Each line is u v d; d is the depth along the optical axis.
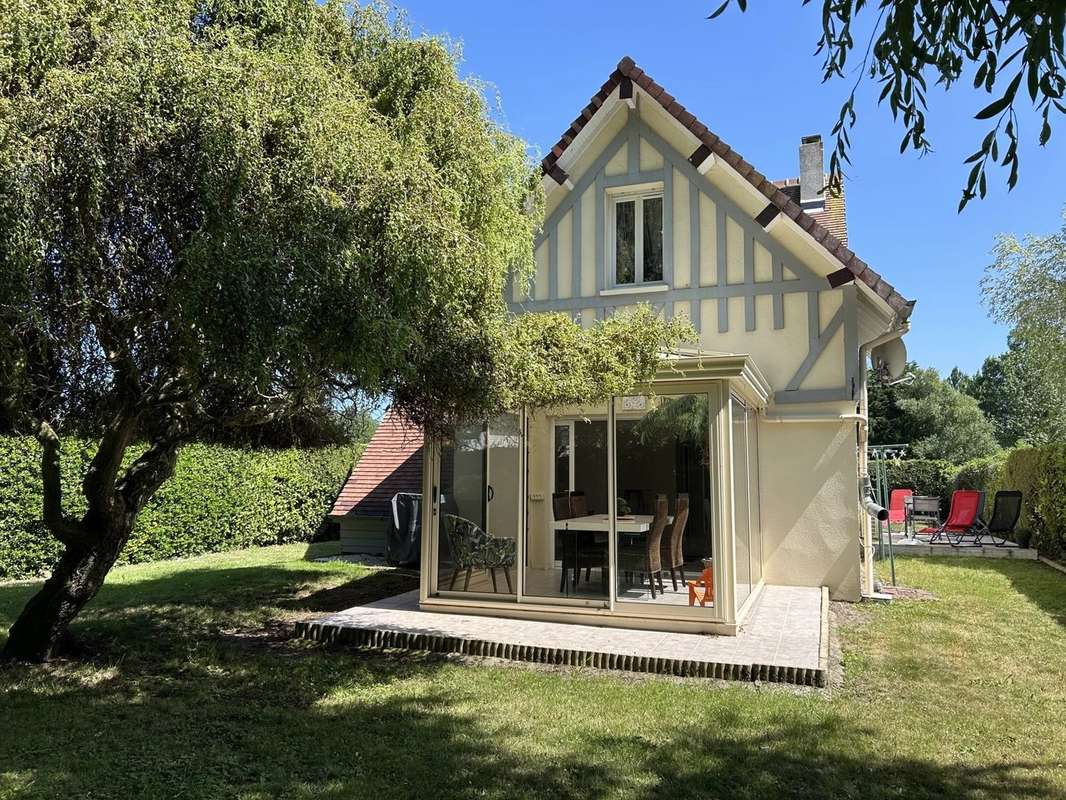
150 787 4.54
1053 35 2.66
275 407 7.50
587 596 9.17
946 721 5.84
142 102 5.04
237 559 16.12
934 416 43.94
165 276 5.64
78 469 13.59
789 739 5.43
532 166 9.35
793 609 9.70
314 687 6.77
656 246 12.40
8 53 4.98
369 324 5.45
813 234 11.03
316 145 5.46
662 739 5.43
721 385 8.67
